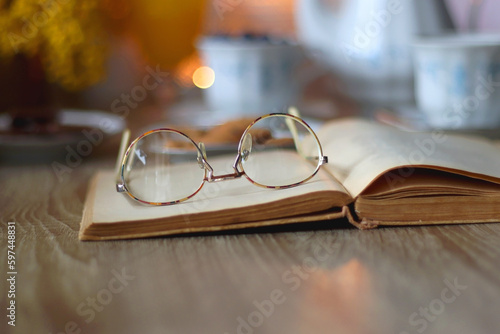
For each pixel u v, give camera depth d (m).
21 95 0.70
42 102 0.71
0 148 0.63
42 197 0.54
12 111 0.72
